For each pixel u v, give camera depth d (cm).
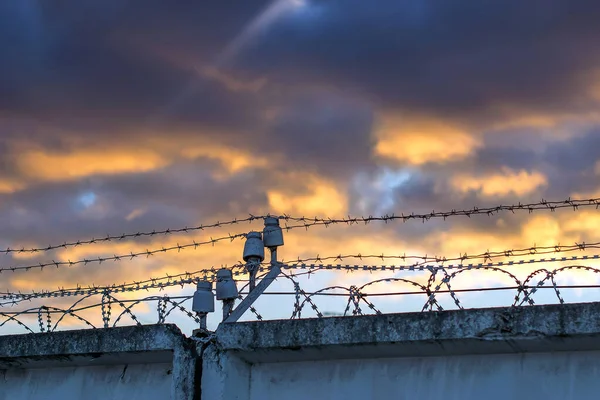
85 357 720
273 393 675
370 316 639
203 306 699
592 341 588
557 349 606
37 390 749
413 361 645
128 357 709
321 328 650
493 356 624
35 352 729
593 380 597
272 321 666
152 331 695
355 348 644
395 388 643
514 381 614
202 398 668
